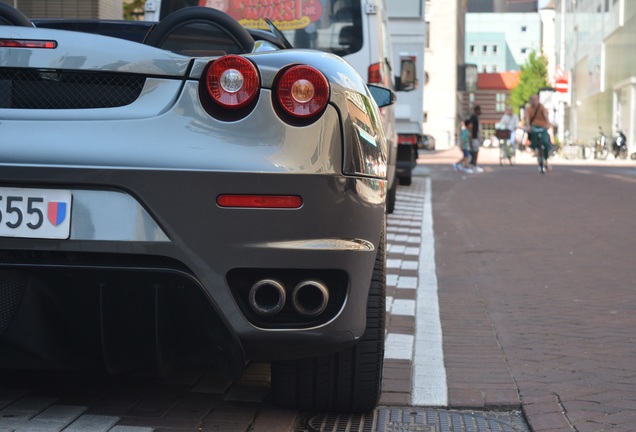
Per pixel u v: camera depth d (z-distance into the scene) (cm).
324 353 365
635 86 5072
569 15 8206
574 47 7750
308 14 1040
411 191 2027
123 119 348
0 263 344
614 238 1133
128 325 357
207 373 480
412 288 790
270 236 344
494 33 16600
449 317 667
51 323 356
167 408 418
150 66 353
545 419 425
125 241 340
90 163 340
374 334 404
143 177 339
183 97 351
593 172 2858
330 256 351
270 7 1037
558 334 610
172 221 340
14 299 350
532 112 2805
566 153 4806
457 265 935
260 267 345
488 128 15862
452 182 2373
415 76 1622
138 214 341
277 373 410
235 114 349
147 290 347
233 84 346
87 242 340
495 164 3788
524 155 5278
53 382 452
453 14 10125
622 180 2352
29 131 346
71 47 354
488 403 450
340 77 368
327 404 415
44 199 343
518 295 761
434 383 482
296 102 348
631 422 421
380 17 1077
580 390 473
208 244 342
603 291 774
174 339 362
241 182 341
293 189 344
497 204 1652
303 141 348
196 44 458
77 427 385
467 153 3127
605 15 5991
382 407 442
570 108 7875
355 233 361
